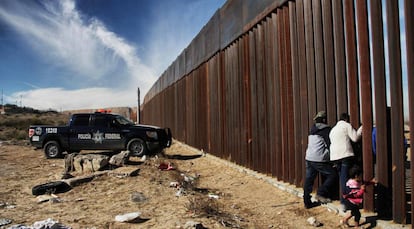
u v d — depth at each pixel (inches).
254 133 409.7
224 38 512.7
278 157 352.2
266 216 267.7
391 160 226.8
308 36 298.5
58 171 467.5
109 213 267.3
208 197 323.9
